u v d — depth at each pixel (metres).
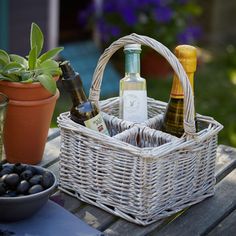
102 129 1.37
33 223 1.20
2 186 1.16
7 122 1.45
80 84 1.36
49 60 1.45
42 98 1.44
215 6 5.30
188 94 1.22
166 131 1.39
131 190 1.24
